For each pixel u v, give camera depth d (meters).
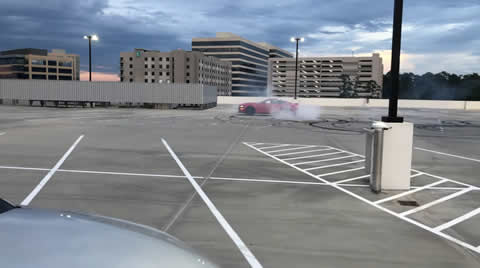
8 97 35.06
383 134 6.96
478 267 3.96
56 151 10.66
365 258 4.11
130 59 178.88
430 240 4.68
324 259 4.06
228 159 10.01
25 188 6.71
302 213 5.63
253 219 5.30
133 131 16.03
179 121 21.31
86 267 1.89
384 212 5.77
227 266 3.83
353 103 46.38
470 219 5.51
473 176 8.44
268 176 8.11
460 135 16.67
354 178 8.05
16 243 1.98
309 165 9.42
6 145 11.59
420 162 10.14
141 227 2.63
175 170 8.49
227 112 29.97
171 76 175.75
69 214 2.55
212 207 5.83
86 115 24.89
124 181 7.37
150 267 2.04
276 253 4.18
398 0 6.95
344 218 5.45
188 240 4.48
